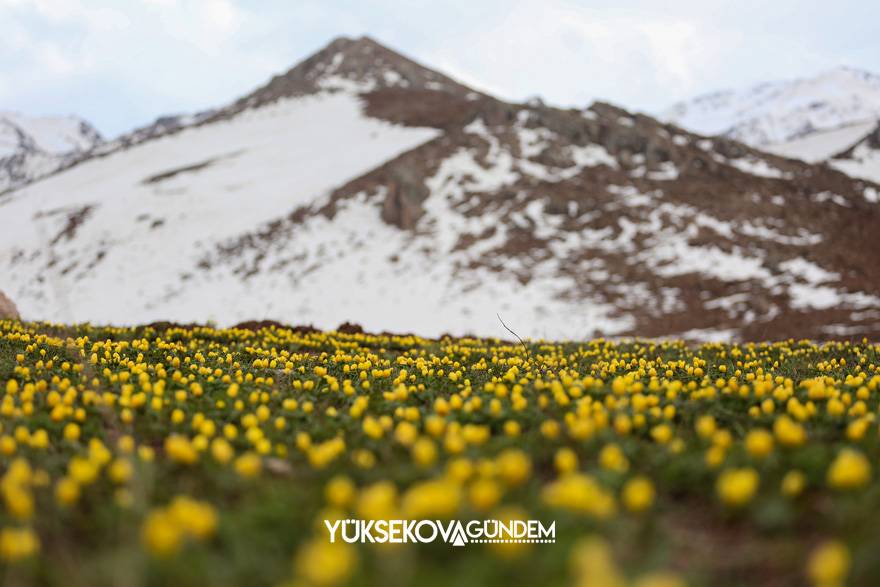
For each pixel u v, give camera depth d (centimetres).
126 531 364
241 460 450
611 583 255
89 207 10794
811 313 5597
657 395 697
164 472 470
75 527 402
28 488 430
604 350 1423
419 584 302
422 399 758
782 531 380
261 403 711
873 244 7581
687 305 5994
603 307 6066
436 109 14400
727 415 608
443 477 430
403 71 18475
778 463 446
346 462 487
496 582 303
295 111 16175
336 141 13375
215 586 311
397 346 1708
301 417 638
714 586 337
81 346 1027
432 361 1141
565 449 516
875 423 548
